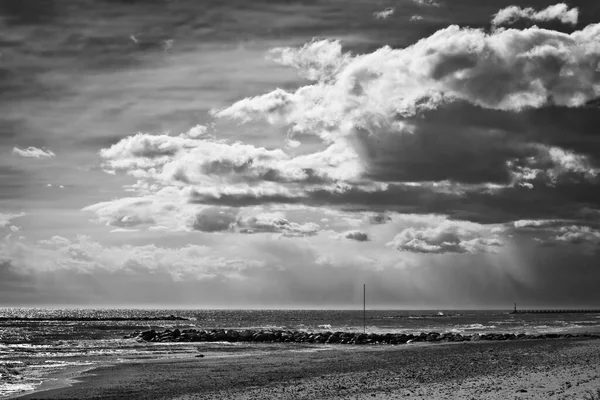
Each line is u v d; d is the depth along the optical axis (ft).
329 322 586.86
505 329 390.83
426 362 148.97
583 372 105.50
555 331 349.41
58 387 111.55
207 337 281.13
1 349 208.85
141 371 137.18
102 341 267.39
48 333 345.31
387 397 83.15
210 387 108.47
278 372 132.36
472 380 100.89
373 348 221.87
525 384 89.40
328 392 94.17
